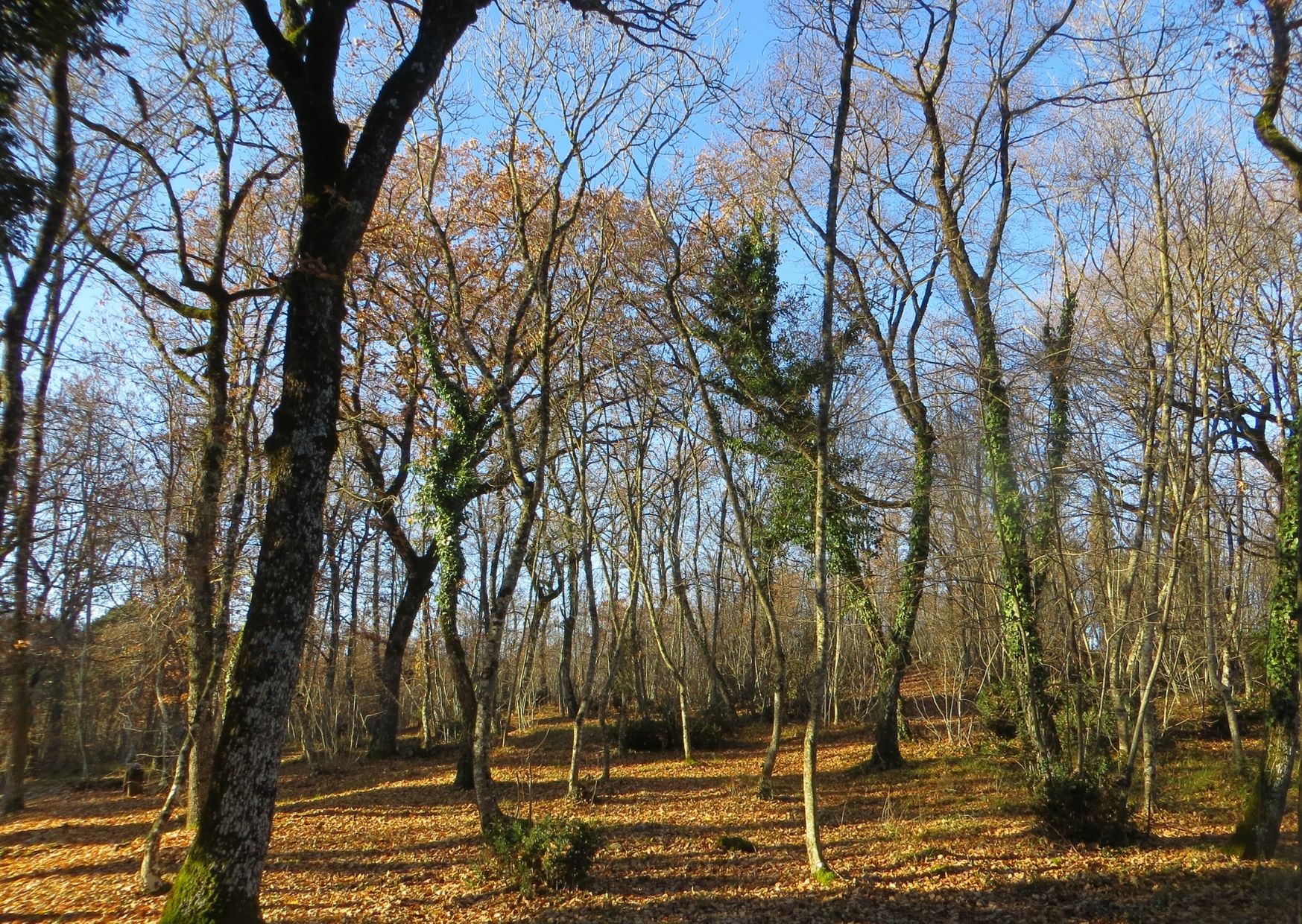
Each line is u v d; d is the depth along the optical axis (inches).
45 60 326.0
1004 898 376.8
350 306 732.7
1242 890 352.8
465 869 456.1
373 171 346.3
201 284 449.7
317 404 327.6
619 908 388.8
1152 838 454.6
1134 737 458.0
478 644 1104.8
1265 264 500.7
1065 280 654.5
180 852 514.0
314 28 345.4
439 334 738.8
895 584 752.3
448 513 697.0
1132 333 532.1
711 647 1284.4
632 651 954.7
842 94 448.5
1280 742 397.1
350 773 889.5
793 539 868.6
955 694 909.8
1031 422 520.4
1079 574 575.8
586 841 424.8
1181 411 527.5
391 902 403.9
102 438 812.6
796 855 474.3
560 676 1519.4
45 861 523.5
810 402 760.3
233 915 292.0
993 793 597.0
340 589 1086.4
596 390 787.4
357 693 1238.9
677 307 684.1
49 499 596.7
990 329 578.6
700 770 796.0
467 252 739.4
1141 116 509.0
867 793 647.8
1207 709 737.6
